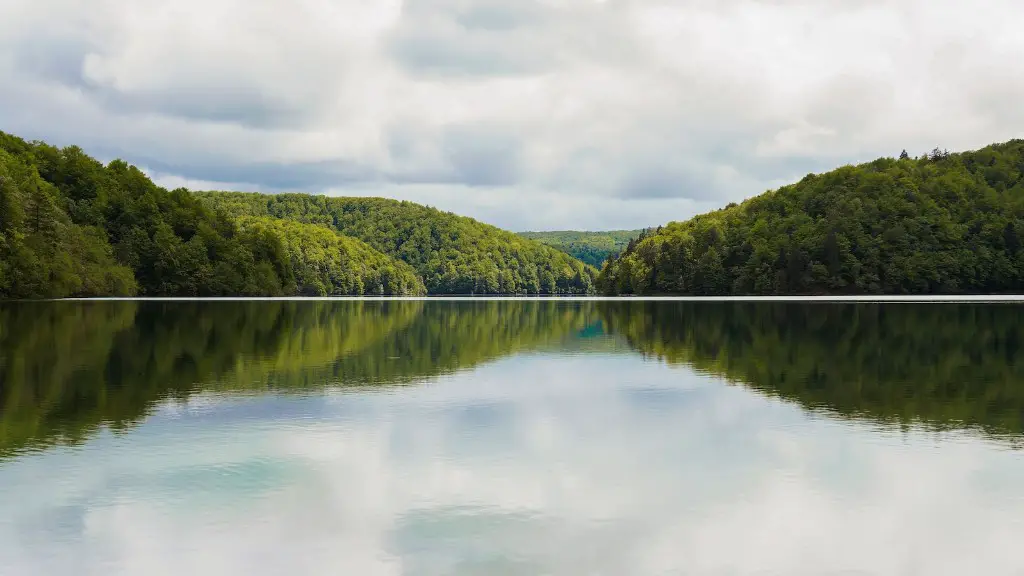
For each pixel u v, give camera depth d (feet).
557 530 37.45
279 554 34.50
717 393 76.18
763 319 207.51
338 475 46.24
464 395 74.59
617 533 37.11
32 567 33.06
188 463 48.52
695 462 49.47
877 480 45.34
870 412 65.82
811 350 118.21
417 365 98.43
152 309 246.88
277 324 179.63
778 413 65.57
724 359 106.22
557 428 59.57
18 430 57.06
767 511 40.11
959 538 36.42
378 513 39.75
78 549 34.88
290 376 86.69
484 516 39.34
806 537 36.63
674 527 37.86
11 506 40.32
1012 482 44.86
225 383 80.64
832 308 281.95
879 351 116.16
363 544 35.68
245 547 35.27
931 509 40.29
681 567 33.19
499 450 52.47
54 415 62.59
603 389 78.79
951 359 104.58
